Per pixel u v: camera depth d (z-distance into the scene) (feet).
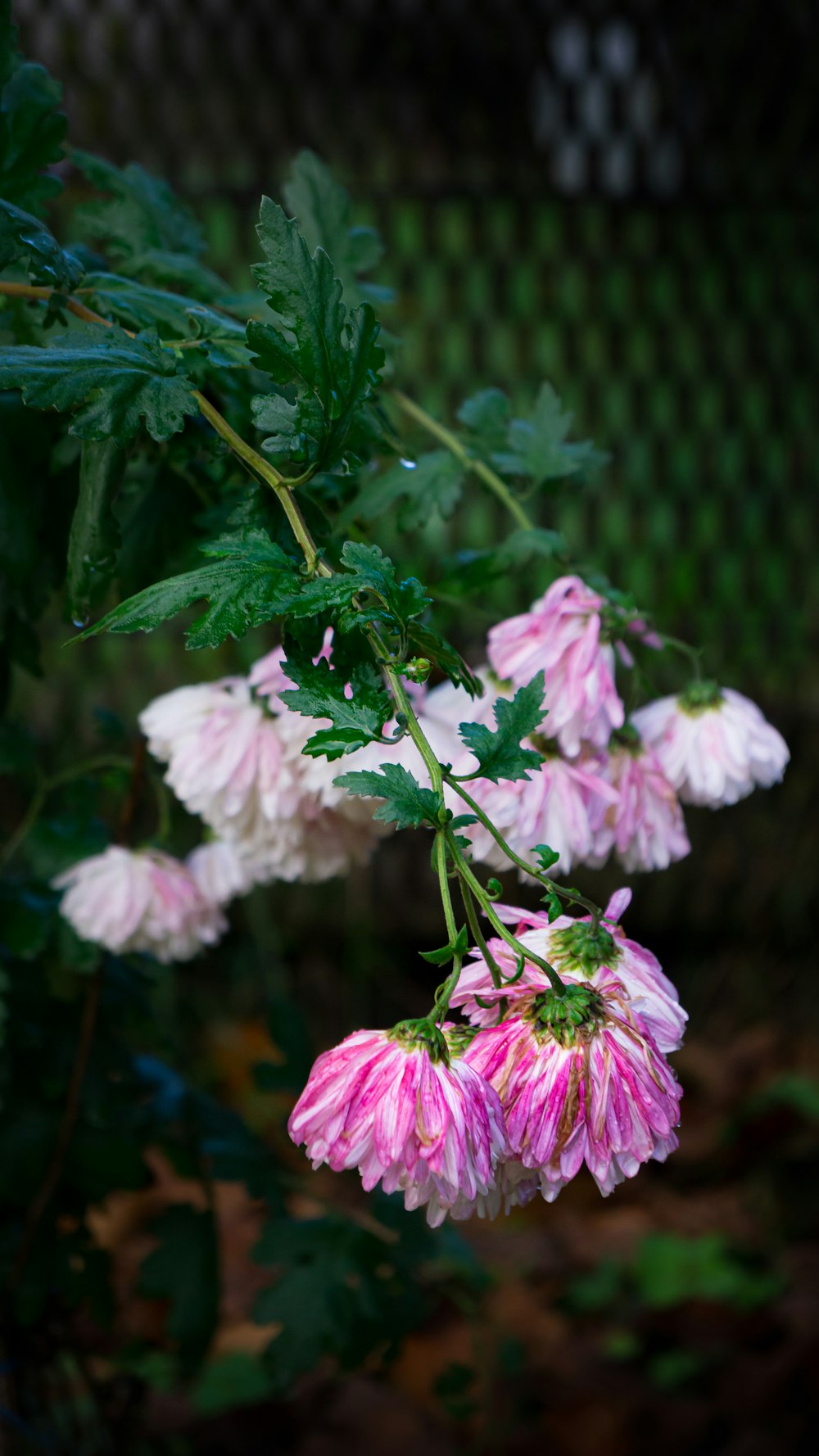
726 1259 6.46
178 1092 3.77
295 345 2.14
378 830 2.77
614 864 8.13
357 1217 3.79
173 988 7.54
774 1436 5.35
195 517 2.73
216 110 7.93
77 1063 3.36
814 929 8.28
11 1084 3.46
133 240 2.87
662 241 8.18
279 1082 3.85
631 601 2.52
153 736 2.67
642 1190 7.12
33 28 7.70
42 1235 3.53
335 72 7.98
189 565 2.81
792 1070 7.59
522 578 3.34
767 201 8.14
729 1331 5.99
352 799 2.50
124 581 2.83
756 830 8.23
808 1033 7.91
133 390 2.19
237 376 2.62
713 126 8.11
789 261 8.25
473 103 8.09
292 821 2.69
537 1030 2.00
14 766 3.28
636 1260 6.47
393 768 1.98
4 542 2.71
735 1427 5.43
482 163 8.17
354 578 2.03
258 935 7.98
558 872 2.50
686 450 8.31
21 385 2.14
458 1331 5.83
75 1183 3.51
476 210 8.05
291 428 2.15
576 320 8.20
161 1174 6.68
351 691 2.13
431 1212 2.05
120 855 3.10
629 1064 2.00
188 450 2.66
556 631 2.48
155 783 3.28
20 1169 3.42
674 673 8.08
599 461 2.87
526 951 1.99
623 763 2.54
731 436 8.34
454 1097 1.93
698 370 8.29
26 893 3.32
